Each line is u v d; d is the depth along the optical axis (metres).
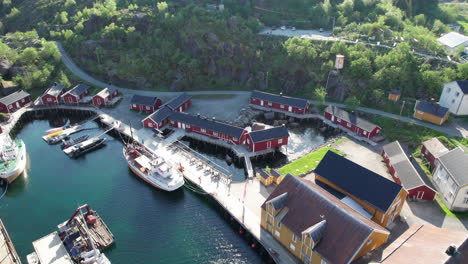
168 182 59.28
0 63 100.06
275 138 71.62
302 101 87.19
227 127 75.19
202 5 127.06
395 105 85.69
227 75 104.44
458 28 122.19
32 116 91.50
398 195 47.97
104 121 83.69
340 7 125.94
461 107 78.06
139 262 46.66
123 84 102.69
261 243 47.59
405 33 104.25
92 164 68.75
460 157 56.22
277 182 59.88
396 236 48.25
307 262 43.72
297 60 100.25
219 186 59.91
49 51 107.94
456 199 52.22
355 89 91.25
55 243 48.09
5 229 51.47
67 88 99.38
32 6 147.38
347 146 73.12
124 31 112.62
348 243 39.69
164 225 52.97
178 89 101.12
